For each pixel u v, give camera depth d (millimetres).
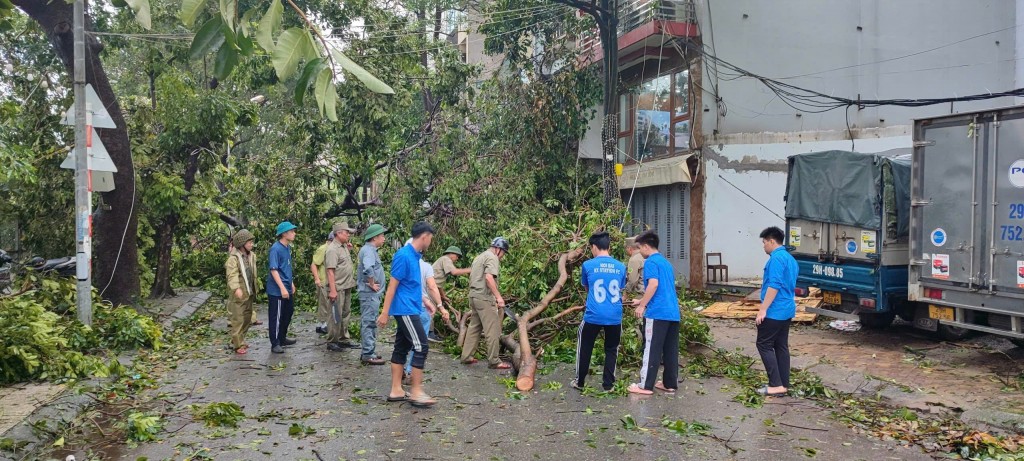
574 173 17547
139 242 14844
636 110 18734
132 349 9117
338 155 15500
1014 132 7922
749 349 9945
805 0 16594
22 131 12914
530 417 6137
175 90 13859
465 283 10922
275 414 6121
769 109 16484
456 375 7926
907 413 6281
